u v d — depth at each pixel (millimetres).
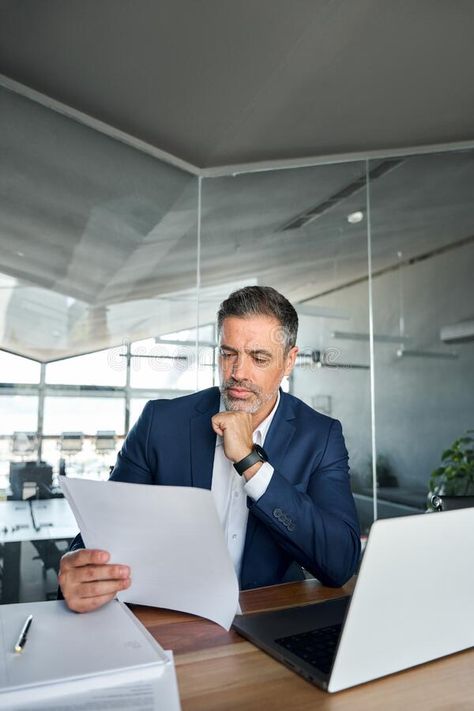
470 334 3873
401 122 3781
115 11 2895
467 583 708
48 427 3561
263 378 1231
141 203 4098
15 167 3672
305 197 4297
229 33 3004
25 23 3033
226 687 633
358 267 4148
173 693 580
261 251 4262
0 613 788
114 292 3896
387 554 620
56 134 3826
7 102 3662
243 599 976
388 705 594
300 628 793
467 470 3783
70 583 800
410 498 3834
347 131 3896
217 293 4148
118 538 880
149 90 3545
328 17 2830
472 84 3342
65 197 3826
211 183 4355
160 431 1347
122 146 4082
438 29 2871
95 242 3898
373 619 628
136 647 674
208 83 3434
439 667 687
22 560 3326
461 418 3840
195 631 810
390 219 4141
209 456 1298
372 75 3271
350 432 3900
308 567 1054
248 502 1065
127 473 1341
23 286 3623
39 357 3598
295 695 615
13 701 557
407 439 3887
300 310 4141
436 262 4016
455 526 681
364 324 4070
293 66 3221
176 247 4164
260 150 4156
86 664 625
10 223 3627
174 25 2969
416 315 4004
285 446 1305
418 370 3963
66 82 3566
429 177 4109
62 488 892
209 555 830
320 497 1222
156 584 889
